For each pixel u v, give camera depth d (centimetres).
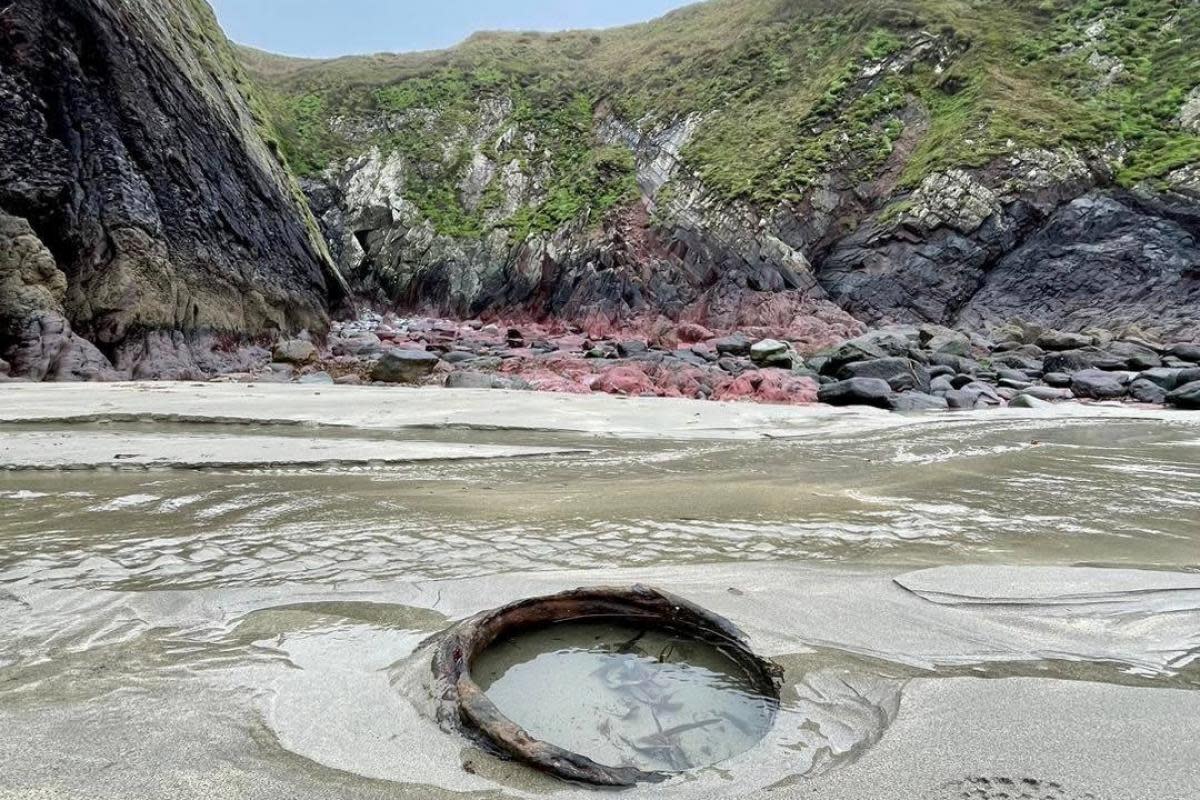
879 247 2656
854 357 1523
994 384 1563
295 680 218
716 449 760
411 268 3553
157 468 584
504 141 4009
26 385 1185
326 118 4188
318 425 870
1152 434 907
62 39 1534
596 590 257
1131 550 395
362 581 324
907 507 495
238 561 353
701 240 2970
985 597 306
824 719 197
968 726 194
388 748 178
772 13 3956
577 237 3253
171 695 208
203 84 2098
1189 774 172
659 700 205
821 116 3139
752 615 281
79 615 278
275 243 2181
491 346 2409
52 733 184
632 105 3934
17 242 1379
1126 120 2638
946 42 3150
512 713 195
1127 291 2258
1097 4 3078
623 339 2578
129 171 1591
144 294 1526
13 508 454
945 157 2686
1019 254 2480
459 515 452
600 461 675
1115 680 226
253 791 161
